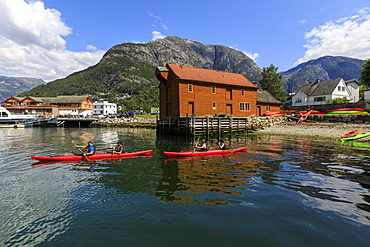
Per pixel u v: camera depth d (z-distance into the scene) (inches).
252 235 192.4
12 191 316.5
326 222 213.8
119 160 514.3
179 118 1104.2
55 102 2874.0
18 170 433.4
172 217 227.5
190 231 201.2
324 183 332.5
